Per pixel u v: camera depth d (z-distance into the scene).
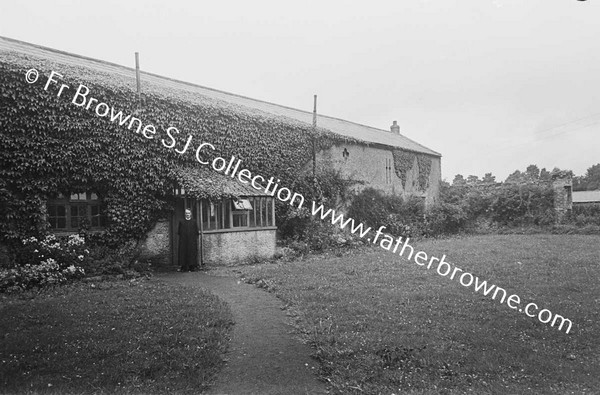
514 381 4.88
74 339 5.89
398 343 5.80
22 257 10.73
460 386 4.70
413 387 4.65
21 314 7.06
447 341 6.02
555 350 5.88
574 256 14.50
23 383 4.58
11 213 11.25
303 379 4.93
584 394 4.55
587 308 7.84
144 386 4.59
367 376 4.87
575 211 30.34
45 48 16.25
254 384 4.80
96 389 4.52
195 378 4.82
